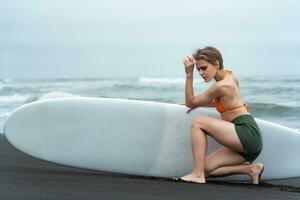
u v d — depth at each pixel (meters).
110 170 5.64
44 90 22.14
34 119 5.66
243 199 4.55
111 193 4.49
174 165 5.58
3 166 6.26
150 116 5.61
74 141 5.64
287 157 5.69
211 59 5.30
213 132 5.23
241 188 5.09
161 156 5.60
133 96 21.70
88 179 5.21
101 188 4.70
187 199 4.41
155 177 5.56
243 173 5.37
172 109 5.59
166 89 21.59
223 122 5.23
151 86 21.55
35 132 5.66
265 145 5.68
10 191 4.38
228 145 5.22
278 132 5.69
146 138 5.61
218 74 5.35
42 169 6.01
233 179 5.60
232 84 5.27
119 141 5.62
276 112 14.55
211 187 5.01
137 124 5.61
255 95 18.70
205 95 5.31
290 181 6.15
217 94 5.26
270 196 4.74
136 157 5.61
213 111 5.54
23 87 22.77
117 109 5.62
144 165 5.61
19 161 6.84
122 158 5.62
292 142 5.70
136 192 4.59
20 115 5.68
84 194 4.38
